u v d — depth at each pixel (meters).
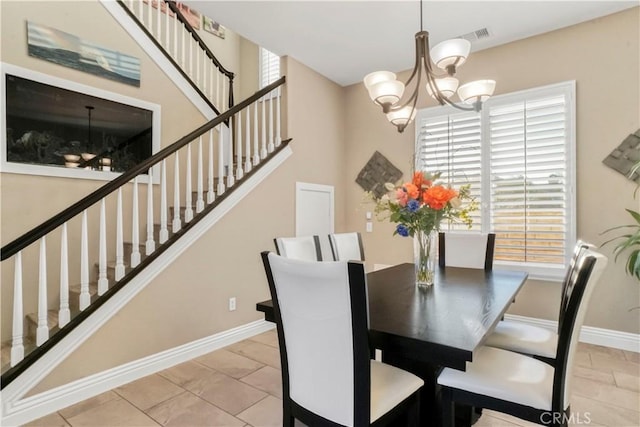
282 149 3.77
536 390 1.36
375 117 4.45
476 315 1.52
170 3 3.97
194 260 2.95
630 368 2.58
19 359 2.04
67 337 2.21
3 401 1.94
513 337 1.95
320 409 1.33
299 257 2.32
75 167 3.09
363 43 3.51
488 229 3.56
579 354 2.85
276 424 1.97
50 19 2.98
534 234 3.32
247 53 5.45
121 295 2.47
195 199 3.84
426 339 1.23
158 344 2.68
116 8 3.43
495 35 3.33
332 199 4.48
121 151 3.42
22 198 2.79
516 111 3.42
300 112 4.00
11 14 2.77
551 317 3.26
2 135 2.69
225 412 2.10
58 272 2.95
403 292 1.97
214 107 4.30
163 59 3.80
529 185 3.35
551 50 3.26
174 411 2.11
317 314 1.26
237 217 3.32
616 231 2.96
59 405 2.14
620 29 2.95
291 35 3.36
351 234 3.01
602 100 3.03
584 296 1.33
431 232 2.09
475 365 1.55
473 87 2.16
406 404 1.45
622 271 2.95
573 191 3.13
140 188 3.52
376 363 1.63
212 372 2.64
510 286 2.12
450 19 3.05
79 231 3.09
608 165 2.99
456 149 3.79
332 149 4.50
